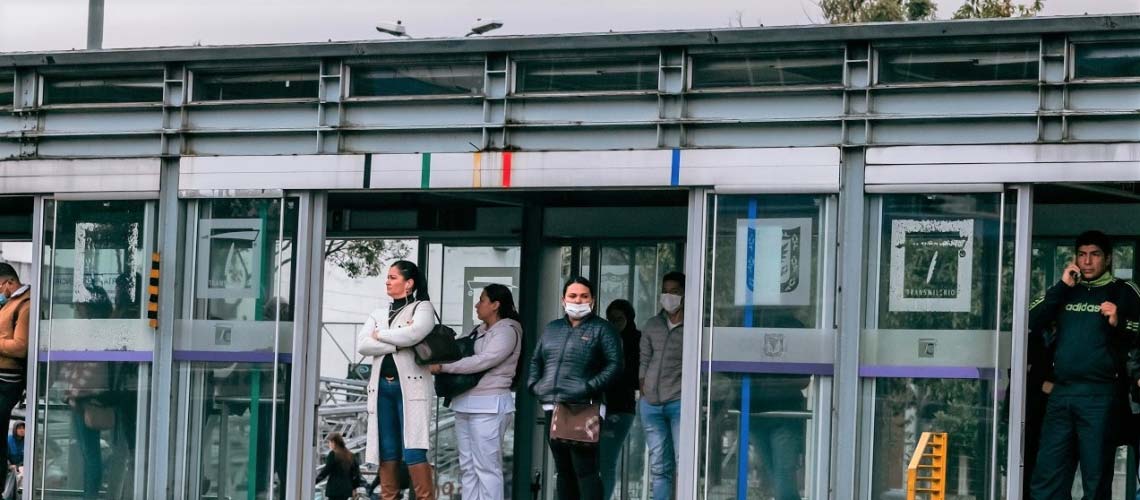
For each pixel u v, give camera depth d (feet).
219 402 36.68
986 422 31.50
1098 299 31.37
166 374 37.01
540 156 34.58
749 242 33.09
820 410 32.45
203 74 37.32
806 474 32.50
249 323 36.47
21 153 38.50
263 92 36.86
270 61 36.68
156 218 37.27
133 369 37.29
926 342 31.96
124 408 37.32
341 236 42.09
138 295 37.32
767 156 32.99
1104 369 31.17
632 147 34.06
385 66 36.01
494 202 40.65
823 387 32.45
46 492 37.83
